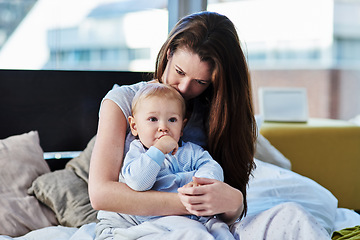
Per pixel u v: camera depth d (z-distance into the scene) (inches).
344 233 77.7
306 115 135.1
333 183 126.6
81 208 86.1
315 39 270.4
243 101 63.9
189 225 54.4
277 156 112.3
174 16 131.8
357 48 270.2
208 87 66.6
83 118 114.0
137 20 151.3
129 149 61.0
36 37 134.8
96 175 56.9
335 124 130.9
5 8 131.8
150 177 55.6
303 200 93.8
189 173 60.9
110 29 155.9
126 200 55.2
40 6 134.8
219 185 55.2
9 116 107.8
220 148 65.4
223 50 61.4
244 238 56.1
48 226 84.7
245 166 66.1
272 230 54.3
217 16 64.0
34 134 100.3
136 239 55.3
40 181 89.8
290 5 267.6
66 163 108.4
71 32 145.0
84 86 113.7
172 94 62.2
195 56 60.6
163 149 57.8
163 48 64.6
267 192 94.0
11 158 91.7
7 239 71.0
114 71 116.2
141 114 61.4
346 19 269.9
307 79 272.8
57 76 111.5
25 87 108.9
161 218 56.2
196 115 68.8
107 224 60.7
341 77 271.1
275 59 272.7
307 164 124.8
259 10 258.5
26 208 85.3
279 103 135.6
